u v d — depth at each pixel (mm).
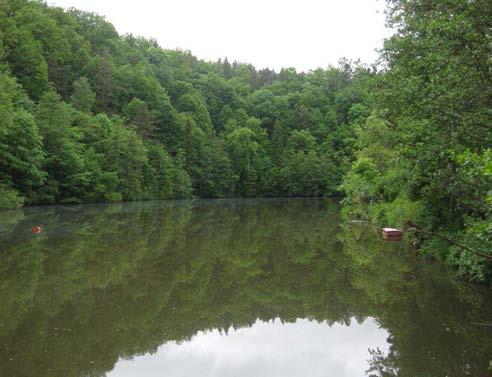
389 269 16422
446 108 9125
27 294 12414
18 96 42969
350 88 101875
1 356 8383
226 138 82750
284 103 100438
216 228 28547
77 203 45719
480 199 9922
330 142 87125
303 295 13539
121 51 84812
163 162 62688
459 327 10234
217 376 8156
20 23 57625
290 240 23781
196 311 11906
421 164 11180
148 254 18797
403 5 13797
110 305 11906
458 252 14906
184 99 82500
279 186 80938
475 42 8375
